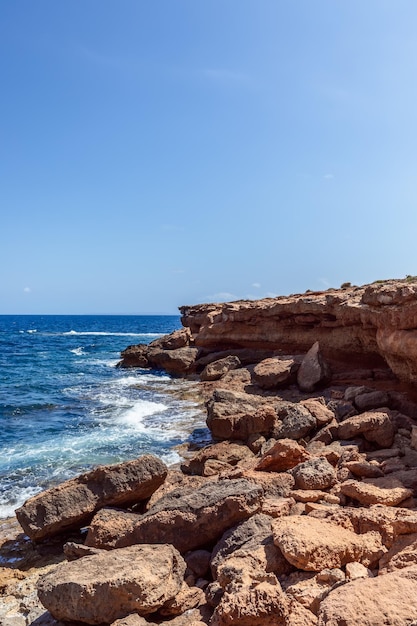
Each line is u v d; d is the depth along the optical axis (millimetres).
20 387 31750
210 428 16234
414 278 21594
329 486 9914
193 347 39031
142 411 23562
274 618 5199
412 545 6586
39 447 17156
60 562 9062
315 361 22281
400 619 4520
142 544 7770
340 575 6023
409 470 10586
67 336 101438
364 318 19703
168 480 12086
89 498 9938
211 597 6367
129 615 5980
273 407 16531
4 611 7434
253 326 32406
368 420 13672
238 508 8008
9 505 11992
